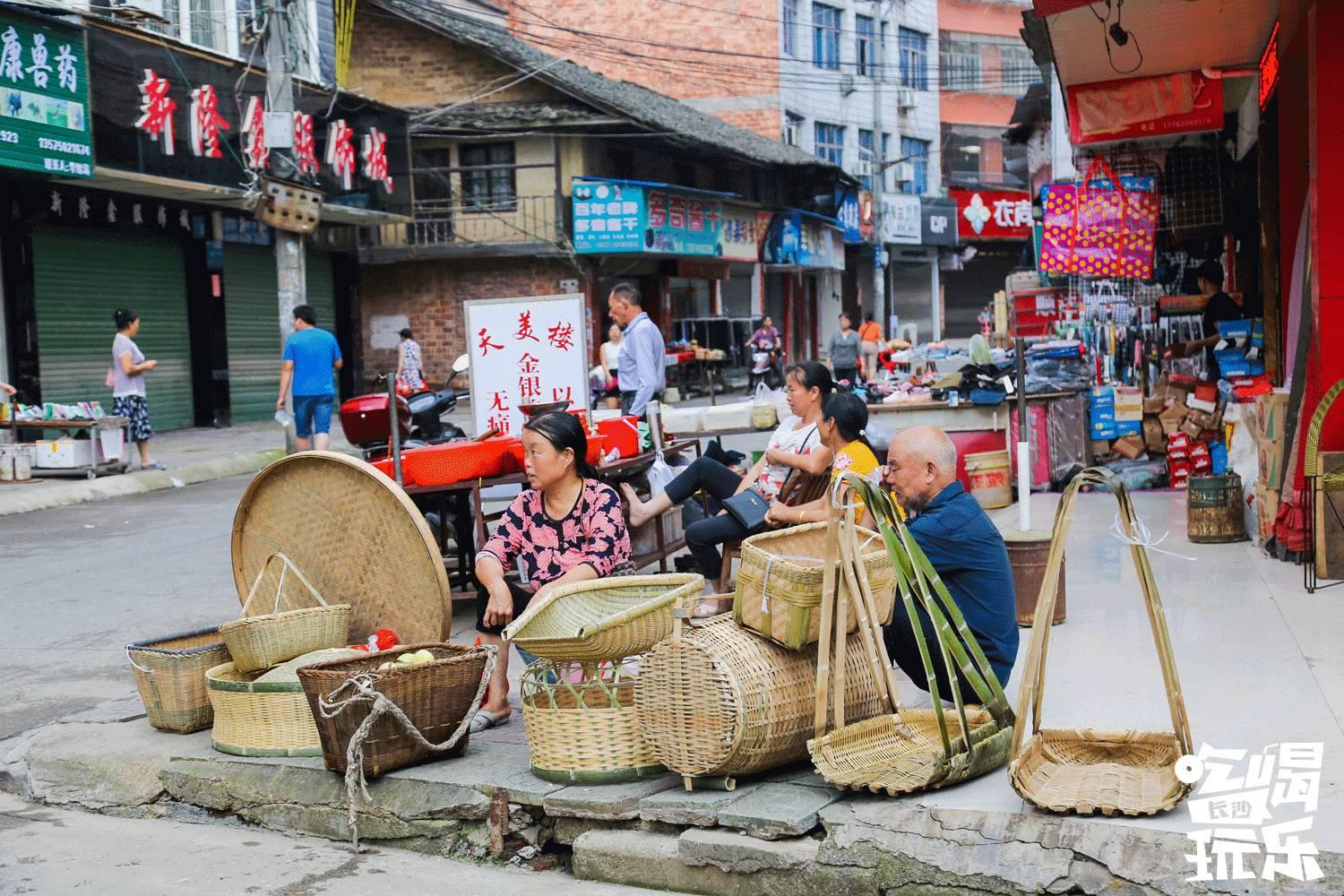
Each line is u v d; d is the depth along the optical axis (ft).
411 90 88.58
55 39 49.11
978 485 32.65
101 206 58.65
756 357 93.04
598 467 23.11
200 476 49.93
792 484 20.51
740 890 13.14
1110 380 45.01
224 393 68.80
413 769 15.65
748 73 122.83
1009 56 161.48
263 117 55.47
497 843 14.73
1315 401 23.18
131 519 39.55
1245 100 36.86
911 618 13.14
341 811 15.52
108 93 52.01
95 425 46.50
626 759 14.62
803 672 14.08
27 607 27.04
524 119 84.23
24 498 41.73
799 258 112.98
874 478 18.26
